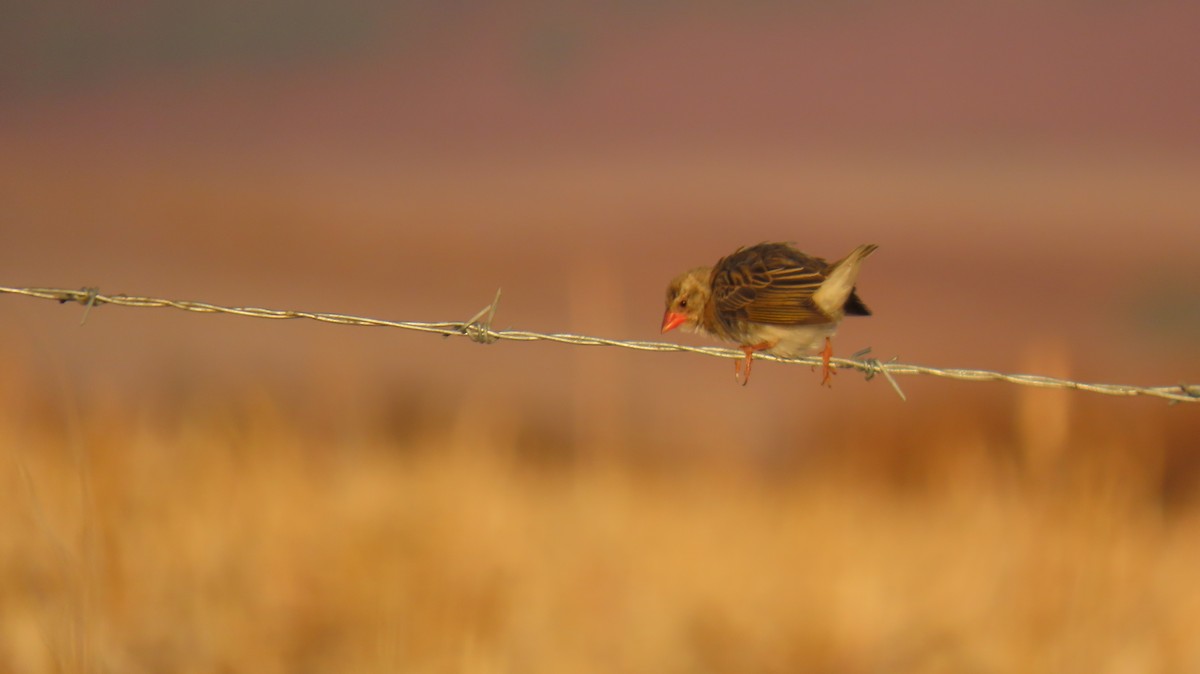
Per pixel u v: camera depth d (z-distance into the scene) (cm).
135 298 1027
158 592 1155
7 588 1112
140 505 1249
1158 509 1541
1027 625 1190
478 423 1602
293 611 1161
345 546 1211
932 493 2067
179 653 1095
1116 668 1148
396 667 1078
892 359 1016
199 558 1201
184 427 1479
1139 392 939
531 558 1298
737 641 1204
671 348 1058
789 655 1188
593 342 1045
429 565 1196
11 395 1526
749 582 1315
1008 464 1520
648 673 1152
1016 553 1249
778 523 1616
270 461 1369
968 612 1220
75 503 1205
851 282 1218
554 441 2611
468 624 1134
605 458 1644
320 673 1105
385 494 1320
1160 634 1187
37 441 1398
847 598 1256
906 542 1512
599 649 1170
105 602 1102
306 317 1031
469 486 1381
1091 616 1193
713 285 1337
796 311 1233
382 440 1577
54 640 1009
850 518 1622
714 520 1627
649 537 1460
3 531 1176
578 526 1445
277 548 1225
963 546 1366
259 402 1480
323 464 1432
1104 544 1230
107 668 1038
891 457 2362
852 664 1180
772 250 1325
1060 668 1157
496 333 1041
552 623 1191
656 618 1219
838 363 1030
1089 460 1286
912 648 1195
